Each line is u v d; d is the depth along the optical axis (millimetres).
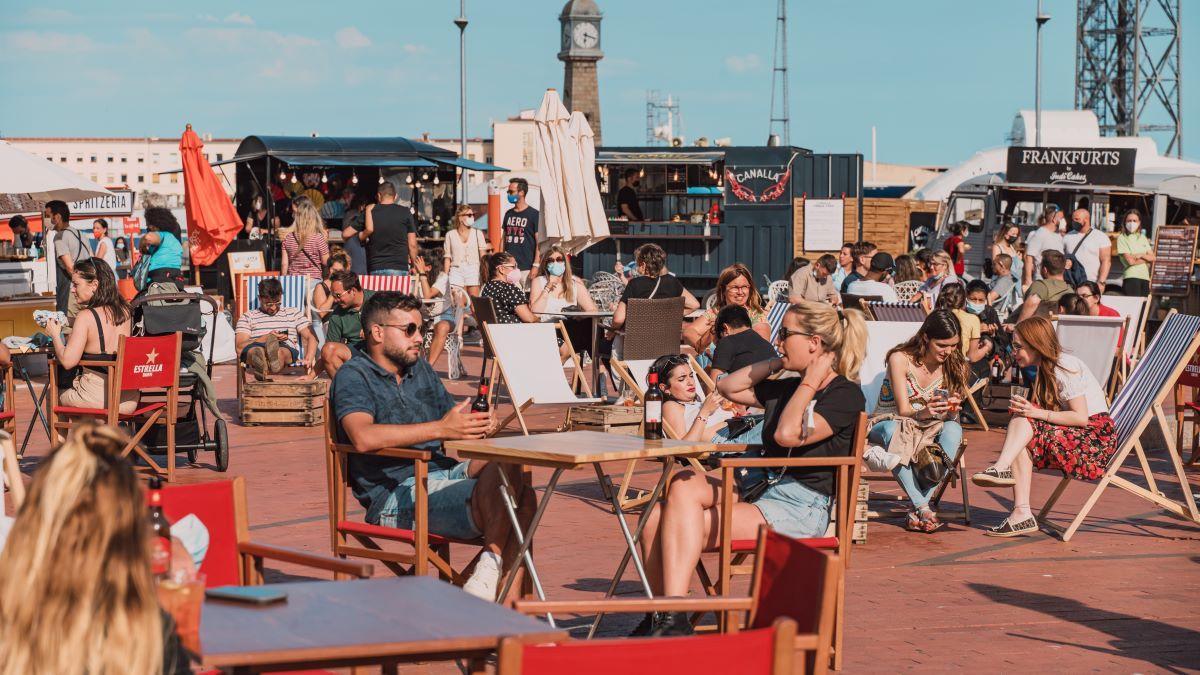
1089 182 26609
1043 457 8383
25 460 10883
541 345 10859
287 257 19516
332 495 5941
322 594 3590
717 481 5715
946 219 27781
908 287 15875
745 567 5629
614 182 27656
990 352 13148
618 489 9656
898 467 8430
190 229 20719
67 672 2674
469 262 19234
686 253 26828
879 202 30344
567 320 14406
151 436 10312
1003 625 6305
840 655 5566
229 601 3494
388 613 3385
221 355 16953
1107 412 8500
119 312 9727
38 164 15719
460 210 19297
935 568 7512
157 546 3410
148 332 10109
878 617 6438
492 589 5551
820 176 27031
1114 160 26500
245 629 3223
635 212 27281
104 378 9711
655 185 28031
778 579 3600
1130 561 7734
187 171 20656
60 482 2736
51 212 15656
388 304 6055
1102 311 13781
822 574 3318
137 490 2795
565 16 61562
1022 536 8414
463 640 3152
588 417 11023
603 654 2742
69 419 9820
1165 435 8734
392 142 24688
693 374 8625
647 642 2775
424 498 5609
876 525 8727
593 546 7855
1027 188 26875
